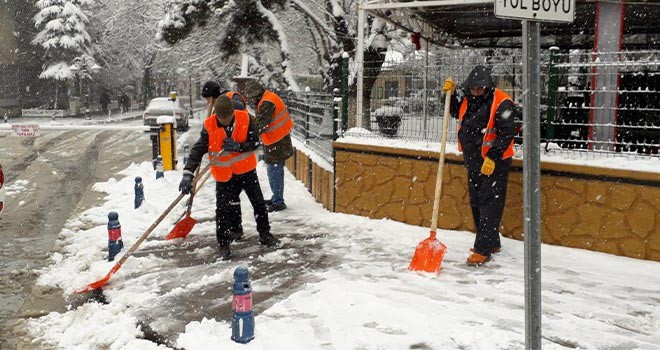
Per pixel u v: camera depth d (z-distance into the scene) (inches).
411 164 292.0
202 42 980.6
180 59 1144.2
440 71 289.0
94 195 401.1
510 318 181.0
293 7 830.5
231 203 253.9
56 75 1696.6
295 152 473.1
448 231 279.3
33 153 645.9
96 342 175.6
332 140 338.0
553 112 257.8
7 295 217.6
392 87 312.3
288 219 319.0
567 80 263.3
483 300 196.1
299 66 1071.0
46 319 194.7
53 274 235.6
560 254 239.8
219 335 170.6
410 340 166.9
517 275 220.5
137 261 242.7
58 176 484.1
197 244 275.0
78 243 278.8
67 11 1702.8
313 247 264.4
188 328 176.6
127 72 1942.7
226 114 245.0
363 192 314.5
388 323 177.8
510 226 262.1
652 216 225.3
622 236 232.7
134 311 192.9
